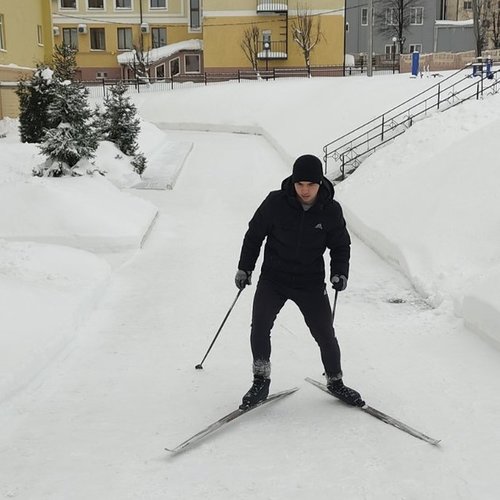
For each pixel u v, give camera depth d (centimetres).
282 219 373
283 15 3984
